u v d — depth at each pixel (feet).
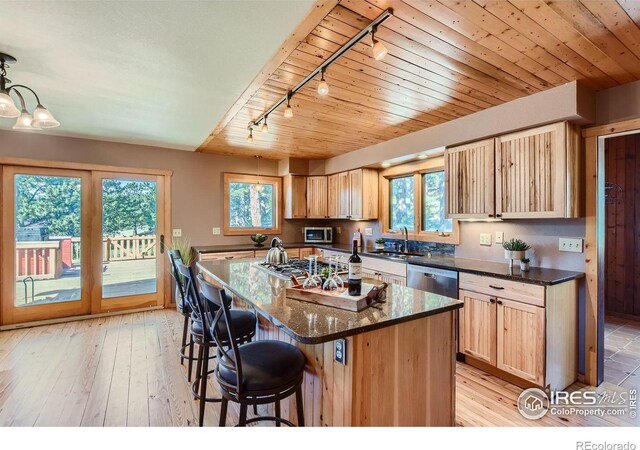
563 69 7.20
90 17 5.24
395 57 6.70
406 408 5.17
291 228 18.54
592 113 8.16
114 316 13.80
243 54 6.49
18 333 11.69
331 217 17.20
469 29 5.72
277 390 4.75
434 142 11.40
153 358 9.70
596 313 8.29
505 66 7.05
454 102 9.16
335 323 4.52
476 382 8.48
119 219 14.15
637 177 13.56
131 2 4.88
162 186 15.05
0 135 11.91
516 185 8.88
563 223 8.93
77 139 13.17
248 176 17.19
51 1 4.82
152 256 14.84
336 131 12.14
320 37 5.91
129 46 6.15
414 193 14.11
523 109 8.73
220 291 4.60
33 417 6.77
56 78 7.53
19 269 12.42
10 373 8.69
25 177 12.50
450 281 9.65
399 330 5.07
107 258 13.92
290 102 9.18
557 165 8.04
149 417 6.83
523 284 7.84
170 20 5.35
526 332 7.78
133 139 13.46
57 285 13.06
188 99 8.88
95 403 7.32
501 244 10.46
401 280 11.46
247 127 11.60
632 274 13.69
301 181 17.75
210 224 16.17
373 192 15.57
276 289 6.60
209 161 16.12
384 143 13.69
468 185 10.19
